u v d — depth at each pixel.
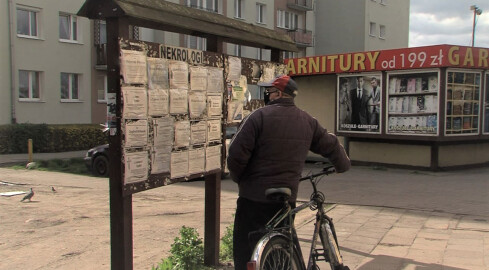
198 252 4.75
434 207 7.96
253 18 32.47
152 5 3.70
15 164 16.03
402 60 12.80
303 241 5.67
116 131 3.36
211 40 4.61
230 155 3.33
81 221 7.21
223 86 4.67
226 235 5.50
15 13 21.03
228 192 10.23
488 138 13.45
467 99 12.97
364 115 13.90
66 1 23.22
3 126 19.22
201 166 4.35
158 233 6.43
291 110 3.45
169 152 3.88
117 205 3.41
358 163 14.31
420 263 4.89
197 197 9.71
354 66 13.80
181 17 4.02
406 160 13.40
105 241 6.00
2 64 20.58
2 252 5.51
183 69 4.02
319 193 3.76
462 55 12.36
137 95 3.47
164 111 3.79
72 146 21.59
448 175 12.24
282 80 3.48
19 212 7.89
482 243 5.65
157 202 9.09
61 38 23.44
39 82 22.44
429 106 12.62
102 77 25.23
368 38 37.19
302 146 3.44
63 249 5.63
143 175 3.58
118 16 3.27
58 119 23.06
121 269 3.44
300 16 37.41
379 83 13.51
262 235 3.39
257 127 3.34
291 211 3.36
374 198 8.94
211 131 4.49
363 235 6.09
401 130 13.16
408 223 6.78
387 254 5.22
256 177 3.37
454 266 4.78
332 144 3.63
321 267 4.68
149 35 24.78
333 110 15.22
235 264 3.52
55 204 8.67
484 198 8.84
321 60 14.61
